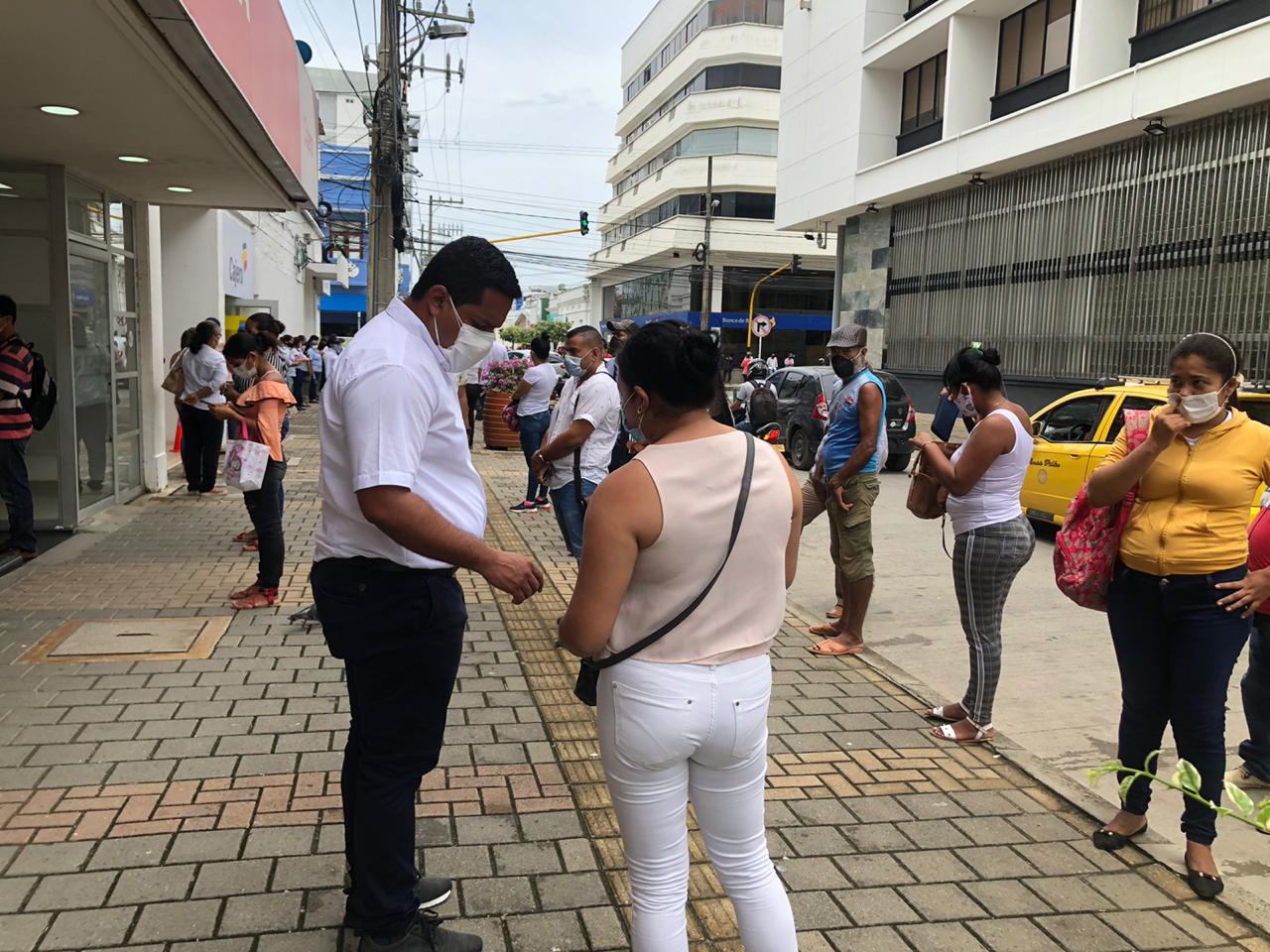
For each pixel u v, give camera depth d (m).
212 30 4.76
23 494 6.55
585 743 3.94
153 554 6.99
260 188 8.61
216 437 9.69
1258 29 11.61
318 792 3.38
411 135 19.61
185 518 8.47
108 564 6.64
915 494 4.46
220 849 2.99
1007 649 5.67
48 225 7.38
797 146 24.98
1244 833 3.51
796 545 2.25
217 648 4.89
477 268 2.30
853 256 23.59
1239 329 12.78
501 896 2.83
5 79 5.11
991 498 4.05
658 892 2.10
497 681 4.63
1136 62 15.11
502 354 15.30
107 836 3.04
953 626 6.11
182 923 2.61
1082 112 14.66
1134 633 3.19
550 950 2.59
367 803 2.38
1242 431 3.03
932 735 4.24
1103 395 8.84
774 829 3.33
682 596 1.99
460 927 2.68
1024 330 17.20
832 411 5.43
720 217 47.03
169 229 13.03
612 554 1.93
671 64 51.12
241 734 3.85
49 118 5.97
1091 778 1.81
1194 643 3.04
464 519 2.41
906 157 19.64
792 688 4.80
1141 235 14.48
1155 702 3.19
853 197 21.95
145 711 4.04
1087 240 15.63
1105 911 2.90
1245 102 12.57
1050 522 9.13
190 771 3.51
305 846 3.03
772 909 2.16
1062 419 9.24
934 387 19.89
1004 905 2.91
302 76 8.50
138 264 9.45
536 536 8.41
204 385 9.54
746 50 46.00
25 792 3.30
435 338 2.36
